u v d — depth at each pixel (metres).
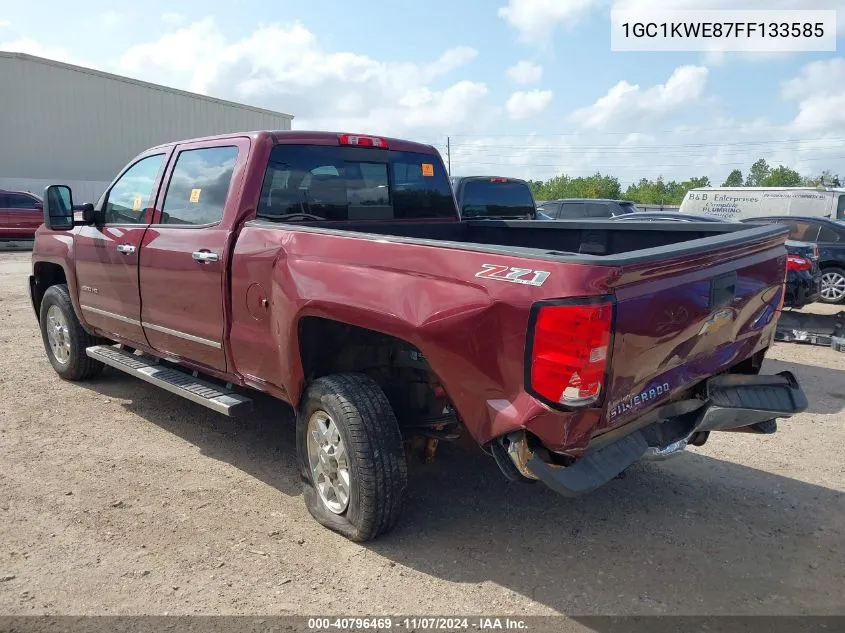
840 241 13.04
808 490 4.33
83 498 3.97
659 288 2.92
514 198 11.70
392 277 3.19
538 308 2.69
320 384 3.54
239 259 3.98
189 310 4.44
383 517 3.42
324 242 3.53
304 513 3.85
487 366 2.88
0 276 13.90
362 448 3.34
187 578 3.20
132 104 30.92
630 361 2.86
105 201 5.42
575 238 5.05
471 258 2.95
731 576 3.34
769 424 4.03
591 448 2.98
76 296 5.72
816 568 3.42
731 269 3.38
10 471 4.30
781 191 19.44
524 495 4.16
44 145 28.02
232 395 4.31
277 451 4.75
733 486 4.37
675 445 3.39
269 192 4.23
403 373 3.73
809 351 8.39
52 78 28.02
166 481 4.23
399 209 5.15
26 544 3.45
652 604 3.10
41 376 6.39
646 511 4.00
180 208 4.61
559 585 3.23
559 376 2.68
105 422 5.21
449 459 4.66
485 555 3.48
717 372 3.63
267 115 38.03
